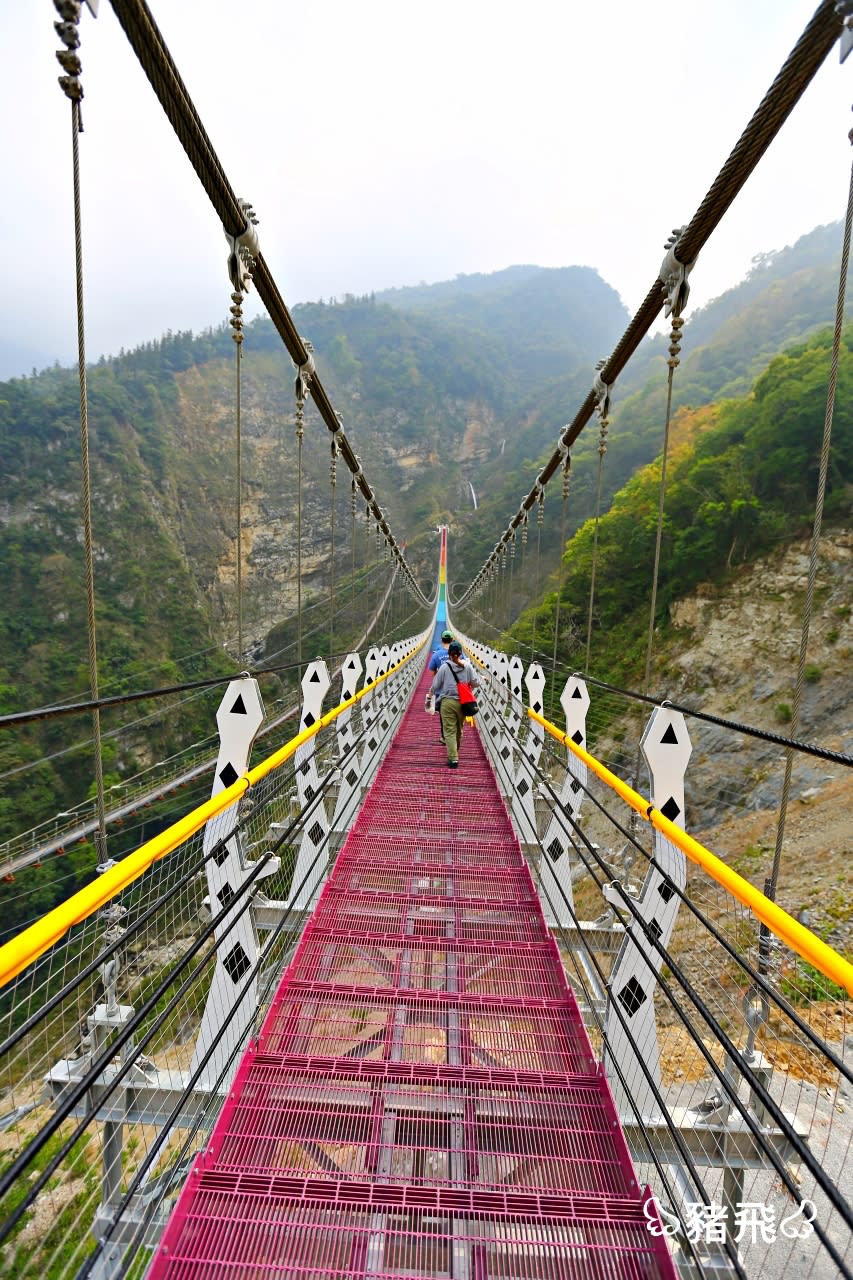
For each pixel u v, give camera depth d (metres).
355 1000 2.21
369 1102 1.78
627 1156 1.61
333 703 9.20
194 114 1.94
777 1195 2.23
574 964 2.29
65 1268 1.33
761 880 9.67
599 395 3.87
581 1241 1.42
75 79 1.55
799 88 1.78
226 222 2.47
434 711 5.37
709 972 2.42
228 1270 1.35
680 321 2.65
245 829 2.30
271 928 2.74
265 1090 1.81
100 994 1.94
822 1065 3.34
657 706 2.25
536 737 4.39
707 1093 2.23
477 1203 1.48
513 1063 2.00
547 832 3.38
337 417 4.80
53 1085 1.86
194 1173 1.52
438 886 3.14
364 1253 1.38
